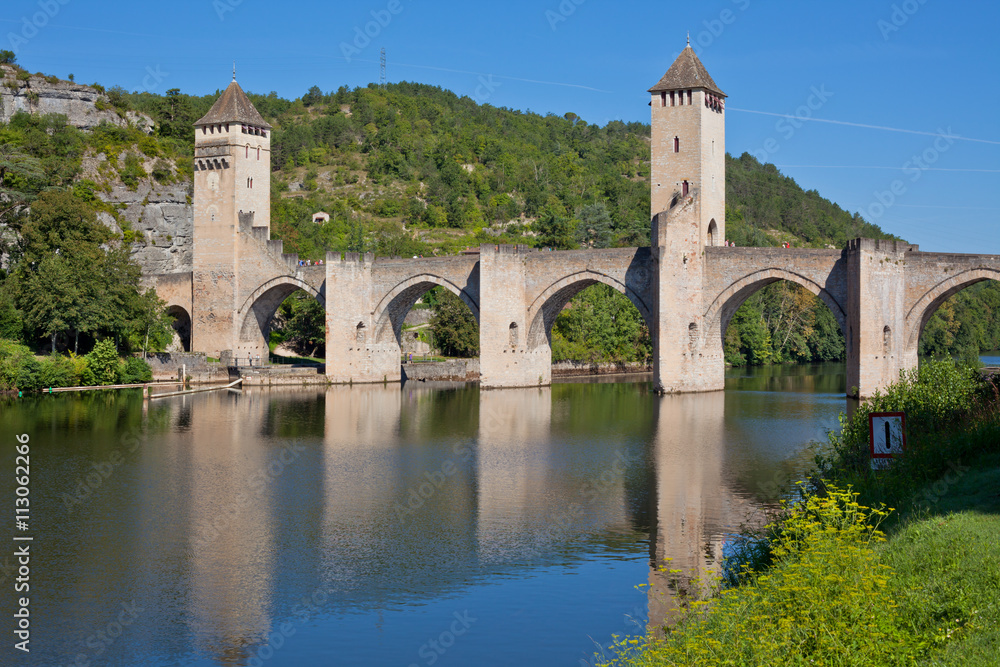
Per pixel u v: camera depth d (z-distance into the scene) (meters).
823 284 89.75
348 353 109.81
